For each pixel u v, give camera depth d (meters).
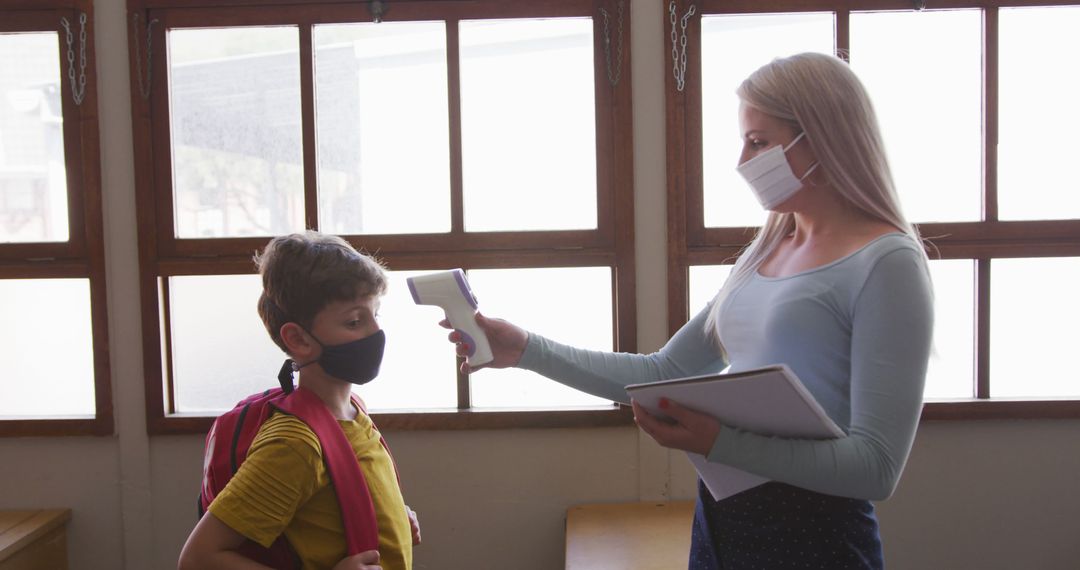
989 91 2.00
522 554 2.09
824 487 0.93
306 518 1.12
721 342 1.21
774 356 1.03
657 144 2.01
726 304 1.17
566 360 1.34
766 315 1.06
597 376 1.34
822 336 1.00
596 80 2.02
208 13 2.03
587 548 1.78
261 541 1.06
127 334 2.06
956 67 2.02
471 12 2.02
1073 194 2.02
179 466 2.08
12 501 2.09
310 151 2.05
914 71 2.02
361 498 1.13
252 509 1.05
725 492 1.06
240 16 2.03
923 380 0.94
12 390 2.12
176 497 2.08
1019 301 2.04
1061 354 2.05
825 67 1.03
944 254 2.00
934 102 2.03
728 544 1.07
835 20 2.01
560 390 2.11
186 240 2.06
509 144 2.07
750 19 2.03
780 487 1.02
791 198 1.07
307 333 1.18
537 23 2.05
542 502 2.07
